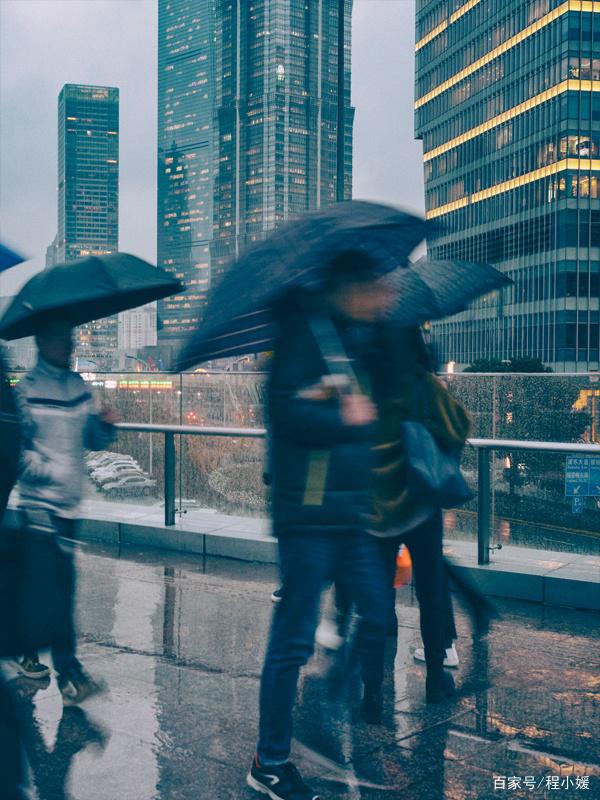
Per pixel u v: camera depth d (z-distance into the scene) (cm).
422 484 388
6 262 338
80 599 618
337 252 308
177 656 491
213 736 380
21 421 390
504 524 640
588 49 8819
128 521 840
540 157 9225
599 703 421
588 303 8825
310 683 447
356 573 346
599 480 600
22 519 401
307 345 315
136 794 325
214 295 323
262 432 774
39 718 400
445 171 11094
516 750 368
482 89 10225
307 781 339
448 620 467
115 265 432
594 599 590
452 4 10806
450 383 795
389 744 374
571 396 743
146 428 837
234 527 808
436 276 440
